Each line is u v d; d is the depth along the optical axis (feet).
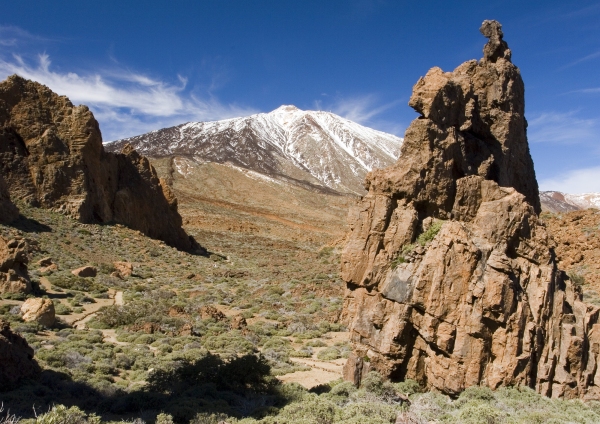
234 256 266.36
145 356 81.10
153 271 179.83
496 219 55.21
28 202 191.52
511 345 50.01
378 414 43.75
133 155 249.55
